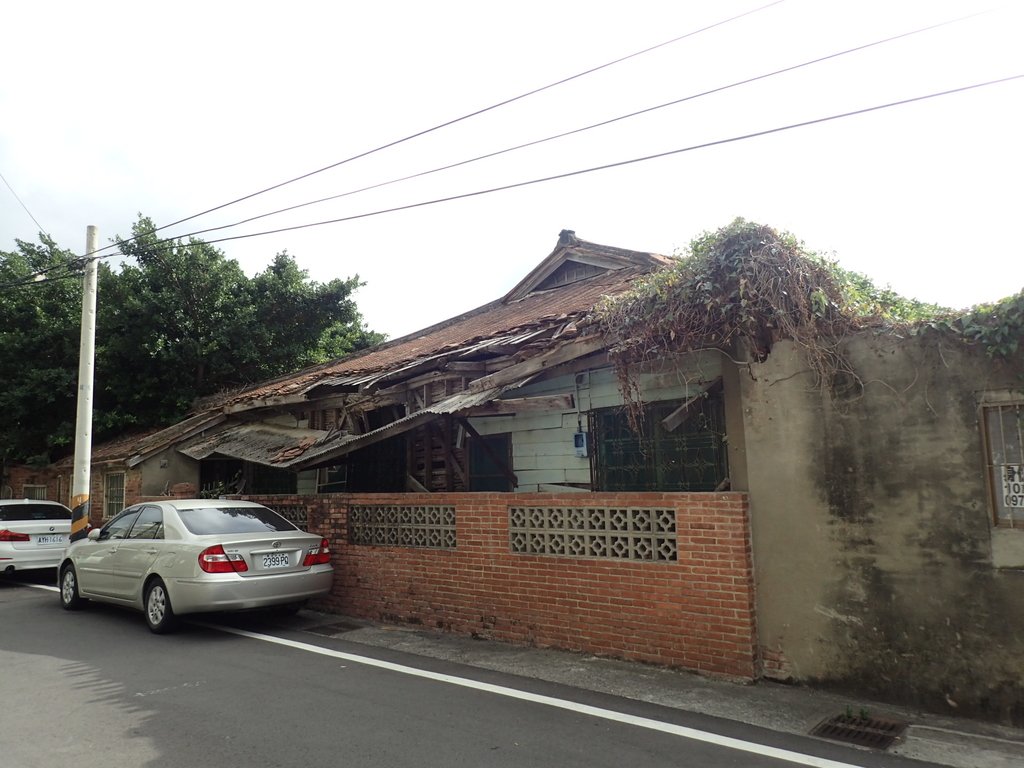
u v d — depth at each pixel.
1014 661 4.62
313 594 8.07
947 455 4.97
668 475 7.87
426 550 7.91
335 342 20.16
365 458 11.35
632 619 6.25
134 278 16.70
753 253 5.79
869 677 5.17
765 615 5.68
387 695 5.42
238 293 17.72
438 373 9.62
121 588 8.41
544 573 6.87
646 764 4.08
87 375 11.82
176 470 14.84
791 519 5.62
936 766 4.04
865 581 5.24
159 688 5.66
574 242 13.34
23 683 5.84
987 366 4.85
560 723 4.77
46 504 12.83
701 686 5.55
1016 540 4.66
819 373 5.55
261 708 5.14
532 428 9.34
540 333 8.12
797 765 4.05
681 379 7.21
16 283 15.03
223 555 7.48
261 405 12.95
